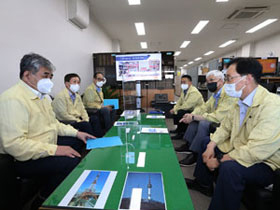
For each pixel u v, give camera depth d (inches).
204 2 144.9
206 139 57.7
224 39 273.3
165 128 66.8
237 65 44.2
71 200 26.5
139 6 150.6
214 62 170.7
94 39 173.2
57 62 102.3
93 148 47.4
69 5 115.1
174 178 32.6
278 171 33.2
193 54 418.3
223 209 40.0
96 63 167.6
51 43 95.9
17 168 42.9
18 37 71.8
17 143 40.0
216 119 72.9
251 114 44.1
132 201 26.1
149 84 177.6
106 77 172.4
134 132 61.4
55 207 25.0
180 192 28.5
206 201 53.6
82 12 123.5
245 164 38.6
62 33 108.3
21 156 40.6
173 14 168.7
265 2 145.9
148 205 25.3
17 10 71.0
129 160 40.0
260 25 206.1
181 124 108.3
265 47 263.6
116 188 29.5
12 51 68.9
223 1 143.7
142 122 77.3
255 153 37.6
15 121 40.9
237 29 220.4
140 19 180.5
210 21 189.8
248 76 43.3
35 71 46.6
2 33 64.2
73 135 58.2
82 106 96.7
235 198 38.2
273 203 33.8
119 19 179.8
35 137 47.5
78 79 89.7
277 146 37.0
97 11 158.6
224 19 183.5
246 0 142.0
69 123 78.6
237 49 343.0
